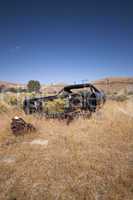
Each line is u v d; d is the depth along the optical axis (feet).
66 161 13.66
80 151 15.51
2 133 21.17
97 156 14.39
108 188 10.27
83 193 9.90
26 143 18.22
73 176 11.61
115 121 25.26
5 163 13.80
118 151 15.31
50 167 12.80
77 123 24.93
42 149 16.37
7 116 30.94
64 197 9.64
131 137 18.83
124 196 9.59
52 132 21.43
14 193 10.11
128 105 40.06
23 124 21.66
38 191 10.21
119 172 11.82
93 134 20.20
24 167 12.99
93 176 11.53
